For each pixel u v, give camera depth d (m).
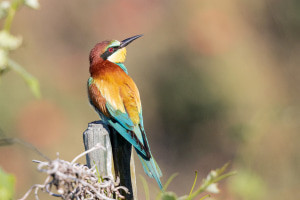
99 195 4.45
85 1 17.95
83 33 17.62
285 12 17.66
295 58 16.95
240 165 6.49
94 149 4.63
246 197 6.02
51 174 4.10
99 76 6.57
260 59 16.58
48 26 17.52
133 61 16.83
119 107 6.19
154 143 15.52
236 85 15.59
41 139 13.14
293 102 14.96
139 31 17.27
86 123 14.48
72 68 16.69
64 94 15.21
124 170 5.13
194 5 17.14
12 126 13.14
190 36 16.38
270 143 8.29
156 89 16.23
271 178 8.63
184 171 14.60
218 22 16.45
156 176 5.62
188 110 15.62
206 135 14.93
